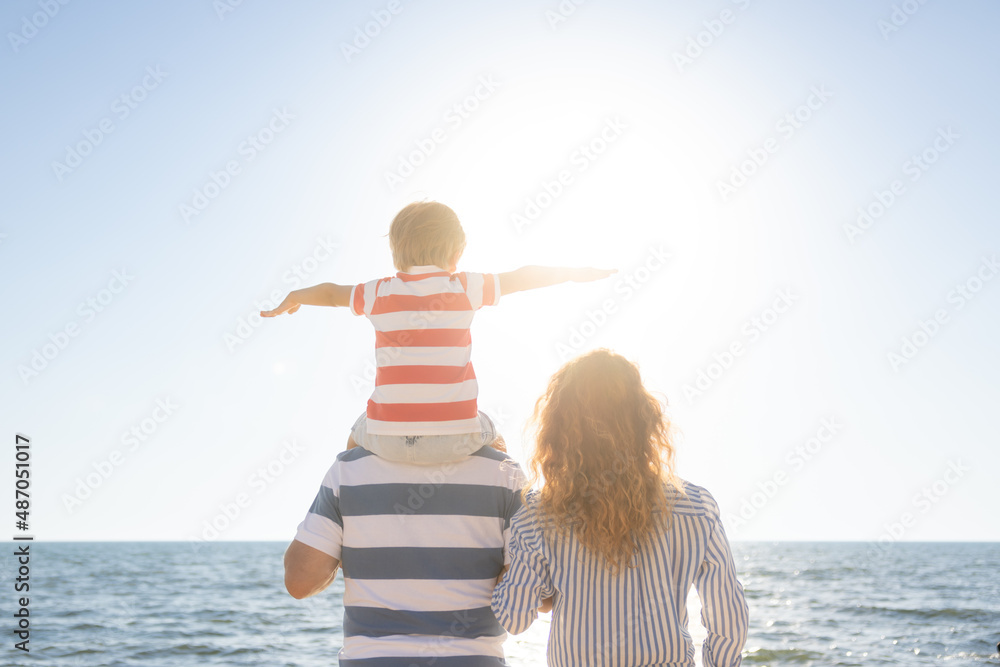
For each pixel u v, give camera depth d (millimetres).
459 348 2264
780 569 48906
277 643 16969
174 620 21531
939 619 20938
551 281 2369
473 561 2215
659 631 2025
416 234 2346
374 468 2236
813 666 13594
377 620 2174
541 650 12570
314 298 2373
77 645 16406
